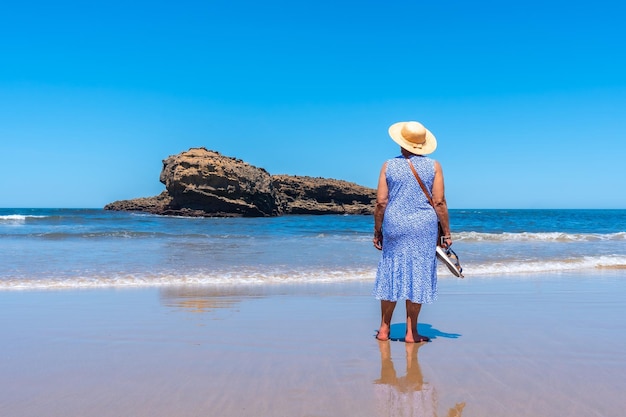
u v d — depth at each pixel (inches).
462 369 142.7
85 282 331.3
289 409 111.4
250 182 3031.5
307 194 4328.3
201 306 249.6
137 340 178.2
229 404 114.6
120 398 118.6
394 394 121.5
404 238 176.7
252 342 175.9
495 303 260.4
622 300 270.8
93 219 1916.8
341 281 348.8
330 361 151.3
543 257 504.4
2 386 127.5
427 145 182.9
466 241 741.9
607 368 143.5
